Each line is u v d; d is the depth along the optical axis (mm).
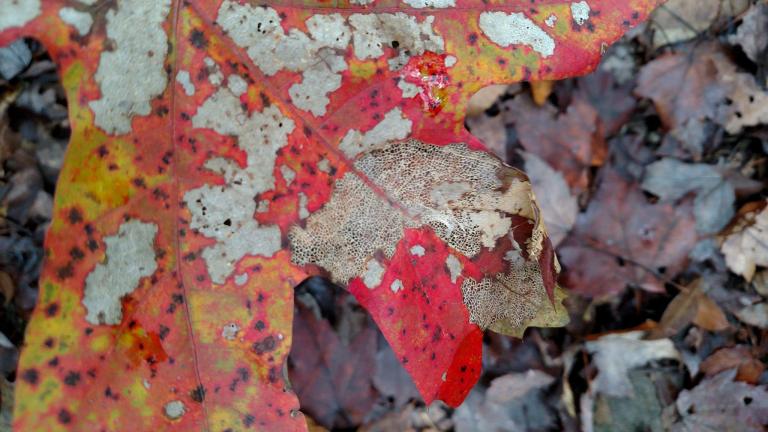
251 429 170
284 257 172
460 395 182
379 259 176
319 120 171
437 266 178
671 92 252
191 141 168
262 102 170
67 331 164
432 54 171
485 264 181
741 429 249
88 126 163
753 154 256
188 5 166
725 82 253
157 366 168
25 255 221
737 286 255
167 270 168
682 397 250
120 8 164
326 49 170
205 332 169
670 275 253
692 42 253
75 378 164
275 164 171
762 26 250
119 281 166
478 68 172
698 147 255
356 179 174
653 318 254
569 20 173
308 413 237
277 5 169
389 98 172
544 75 173
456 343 181
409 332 177
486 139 246
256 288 171
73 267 163
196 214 169
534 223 177
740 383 250
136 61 165
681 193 254
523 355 248
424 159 175
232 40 168
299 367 237
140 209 167
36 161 222
